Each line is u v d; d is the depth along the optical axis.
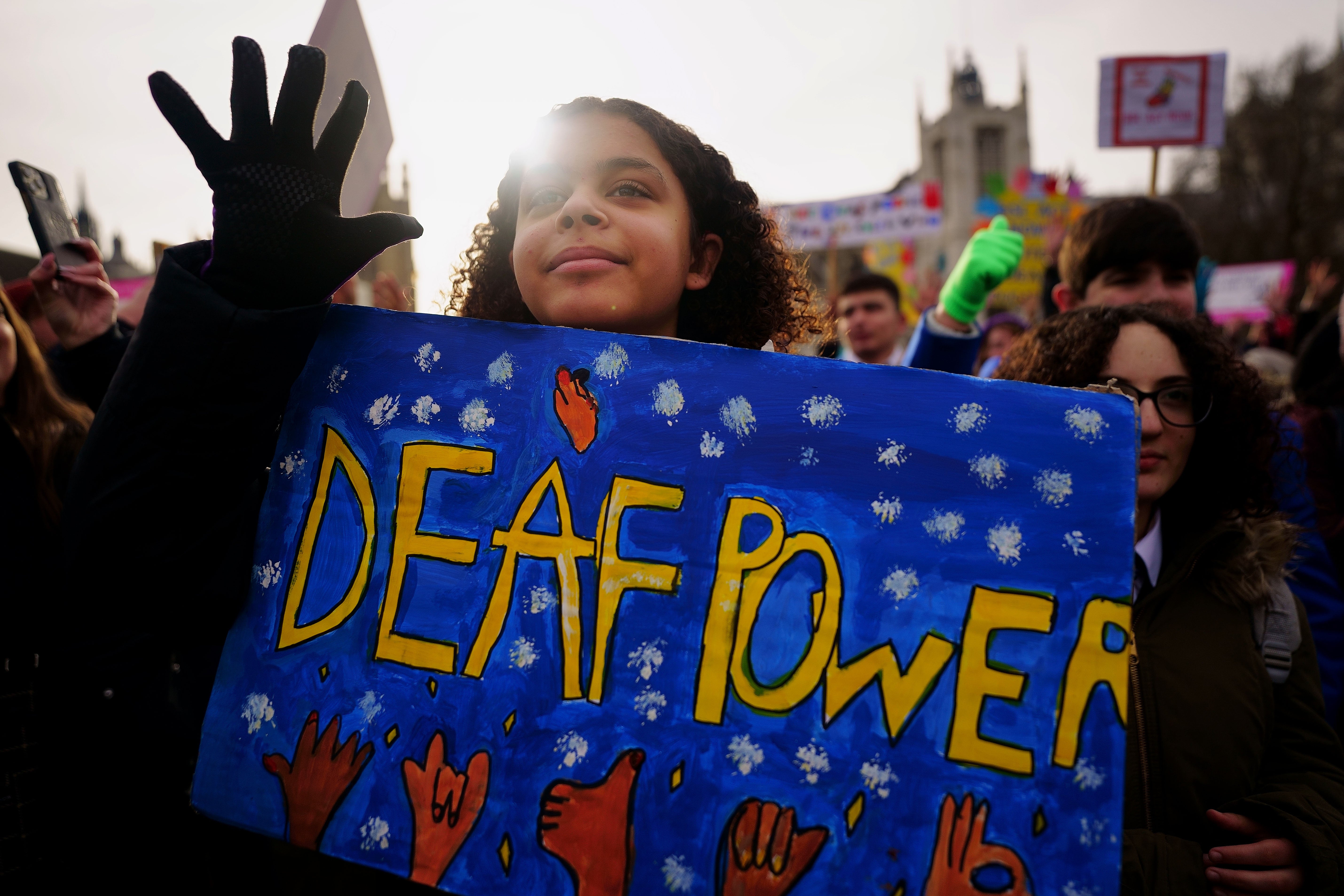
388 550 1.04
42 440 1.57
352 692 1.01
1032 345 1.60
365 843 0.98
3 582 1.48
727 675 0.95
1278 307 6.62
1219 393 1.40
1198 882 1.12
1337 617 1.71
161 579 0.98
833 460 0.98
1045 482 0.95
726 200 1.35
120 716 1.42
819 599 0.95
